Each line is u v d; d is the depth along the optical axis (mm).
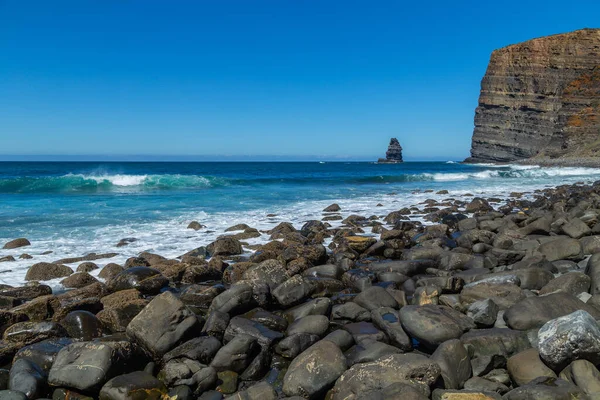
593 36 92500
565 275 6684
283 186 30953
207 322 5887
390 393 3984
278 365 5246
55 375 4625
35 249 10836
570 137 83500
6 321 6152
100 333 5965
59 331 5793
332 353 4816
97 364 4633
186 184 30172
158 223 14484
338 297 7117
